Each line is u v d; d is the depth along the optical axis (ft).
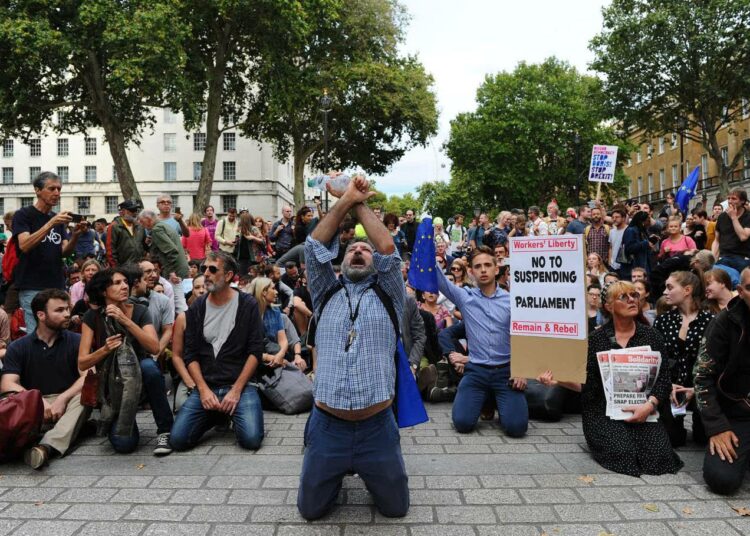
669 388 15.33
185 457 16.03
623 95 110.01
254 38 94.79
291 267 32.63
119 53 77.10
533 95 160.66
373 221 11.78
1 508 12.51
